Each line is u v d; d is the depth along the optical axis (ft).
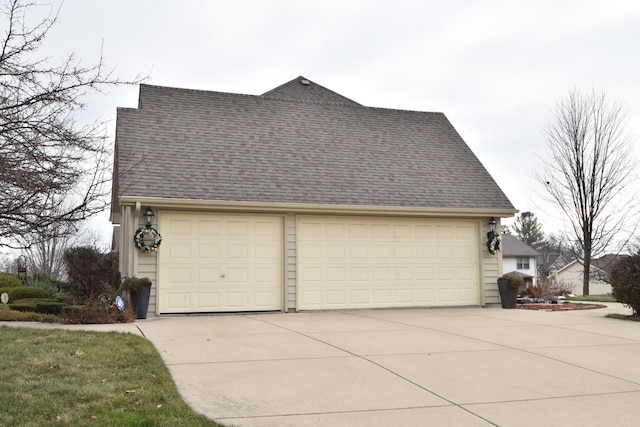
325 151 50.93
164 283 41.24
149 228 40.63
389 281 47.47
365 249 47.01
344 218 46.65
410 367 23.18
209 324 35.78
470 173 53.57
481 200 50.11
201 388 19.47
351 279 46.42
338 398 18.65
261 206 42.65
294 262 44.83
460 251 49.85
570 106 85.30
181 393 18.74
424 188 49.60
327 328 34.19
